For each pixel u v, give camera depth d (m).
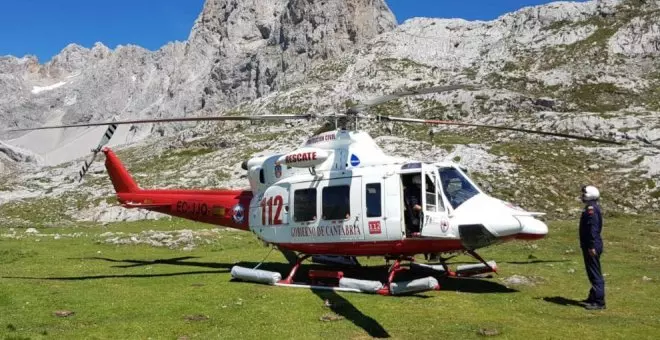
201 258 20.12
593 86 94.38
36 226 47.25
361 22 165.50
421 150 63.38
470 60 123.00
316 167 14.95
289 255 16.08
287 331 9.87
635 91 90.56
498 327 9.88
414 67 123.06
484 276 15.28
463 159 58.06
